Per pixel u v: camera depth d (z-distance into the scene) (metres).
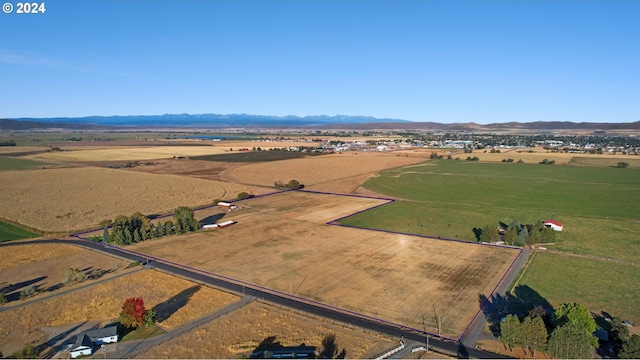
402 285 64.25
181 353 46.53
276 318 54.28
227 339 49.31
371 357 45.69
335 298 59.88
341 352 46.62
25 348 45.31
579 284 65.19
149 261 75.25
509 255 78.25
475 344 48.53
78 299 60.00
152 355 46.22
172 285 64.56
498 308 57.09
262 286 64.00
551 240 85.62
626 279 67.00
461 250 81.06
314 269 70.75
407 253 78.94
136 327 52.19
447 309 56.66
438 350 47.25
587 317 49.09
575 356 45.50
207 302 58.84
